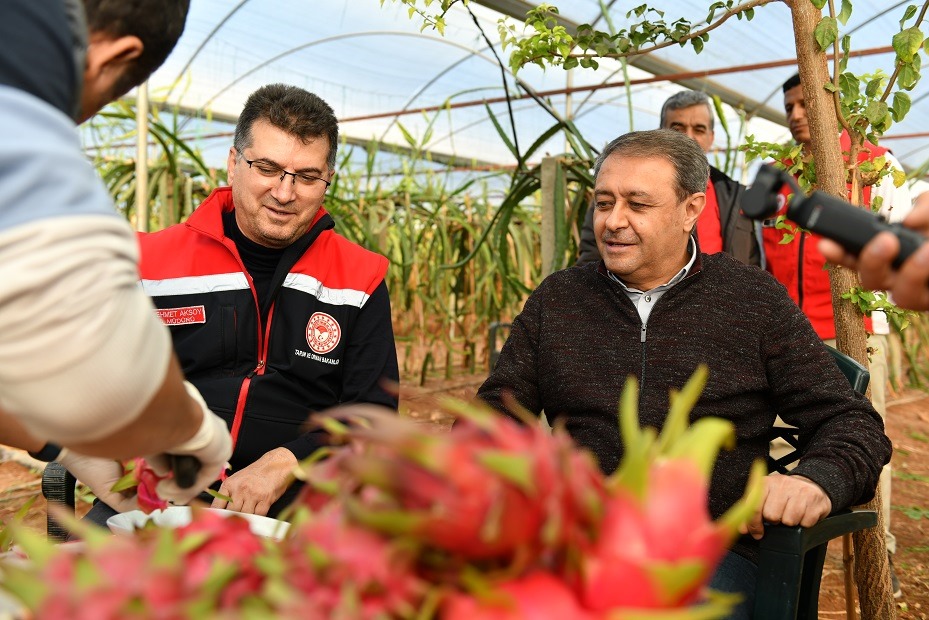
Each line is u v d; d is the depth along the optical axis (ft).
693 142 4.71
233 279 4.93
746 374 4.51
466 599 1.06
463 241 14.93
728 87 19.62
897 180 4.62
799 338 4.45
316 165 4.73
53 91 1.72
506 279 10.84
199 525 1.40
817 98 4.50
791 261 7.65
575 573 1.10
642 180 4.52
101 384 1.64
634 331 4.72
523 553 1.08
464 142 28.40
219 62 22.34
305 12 19.52
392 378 5.20
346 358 5.19
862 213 2.37
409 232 13.42
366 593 1.08
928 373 19.47
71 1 1.79
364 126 26.73
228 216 5.11
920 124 25.86
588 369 4.77
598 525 1.13
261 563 1.19
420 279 14.90
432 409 13.52
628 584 1.05
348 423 4.87
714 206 7.29
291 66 22.86
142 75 2.22
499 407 4.94
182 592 1.13
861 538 4.76
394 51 21.86
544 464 1.09
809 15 4.48
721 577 3.74
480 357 18.75
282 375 4.96
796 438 4.75
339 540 1.13
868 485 3.74
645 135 4.69
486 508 1.03
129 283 1.73
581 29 5.60
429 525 1.04
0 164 1.55
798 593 3.34
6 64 1.63
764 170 2.59
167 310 4.87
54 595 1.12
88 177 1.71
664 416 4.53
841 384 4.28
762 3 4.80
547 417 5.11
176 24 2.18
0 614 1.40
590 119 27.17
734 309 4.58
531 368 5.07
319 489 1.26
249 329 4.93
